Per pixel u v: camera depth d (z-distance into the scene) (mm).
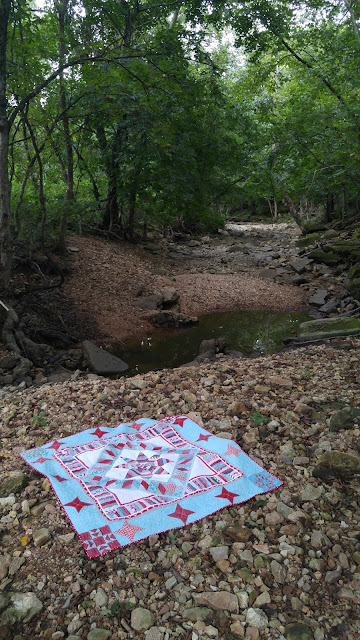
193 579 1984
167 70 6918
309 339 5766
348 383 3918
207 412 3473
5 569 2031
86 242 10328
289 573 2006
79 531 2193
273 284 9727
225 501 2404
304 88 11453
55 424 3334
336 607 1854
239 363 4766
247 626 1772
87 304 7262
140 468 2676
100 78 6281
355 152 9648
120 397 3811
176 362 5695
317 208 20750
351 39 9828
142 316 7355
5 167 5352
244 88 13156
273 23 10125
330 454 2691
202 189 12328
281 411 3426
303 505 2412
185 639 1729
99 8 8883
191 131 11094
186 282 9492
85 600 1892
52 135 7203
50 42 6926
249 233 18375
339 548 2119
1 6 4953
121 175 10711
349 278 9062
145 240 13570
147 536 2182
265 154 13359
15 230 7059
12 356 4965
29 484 2604
